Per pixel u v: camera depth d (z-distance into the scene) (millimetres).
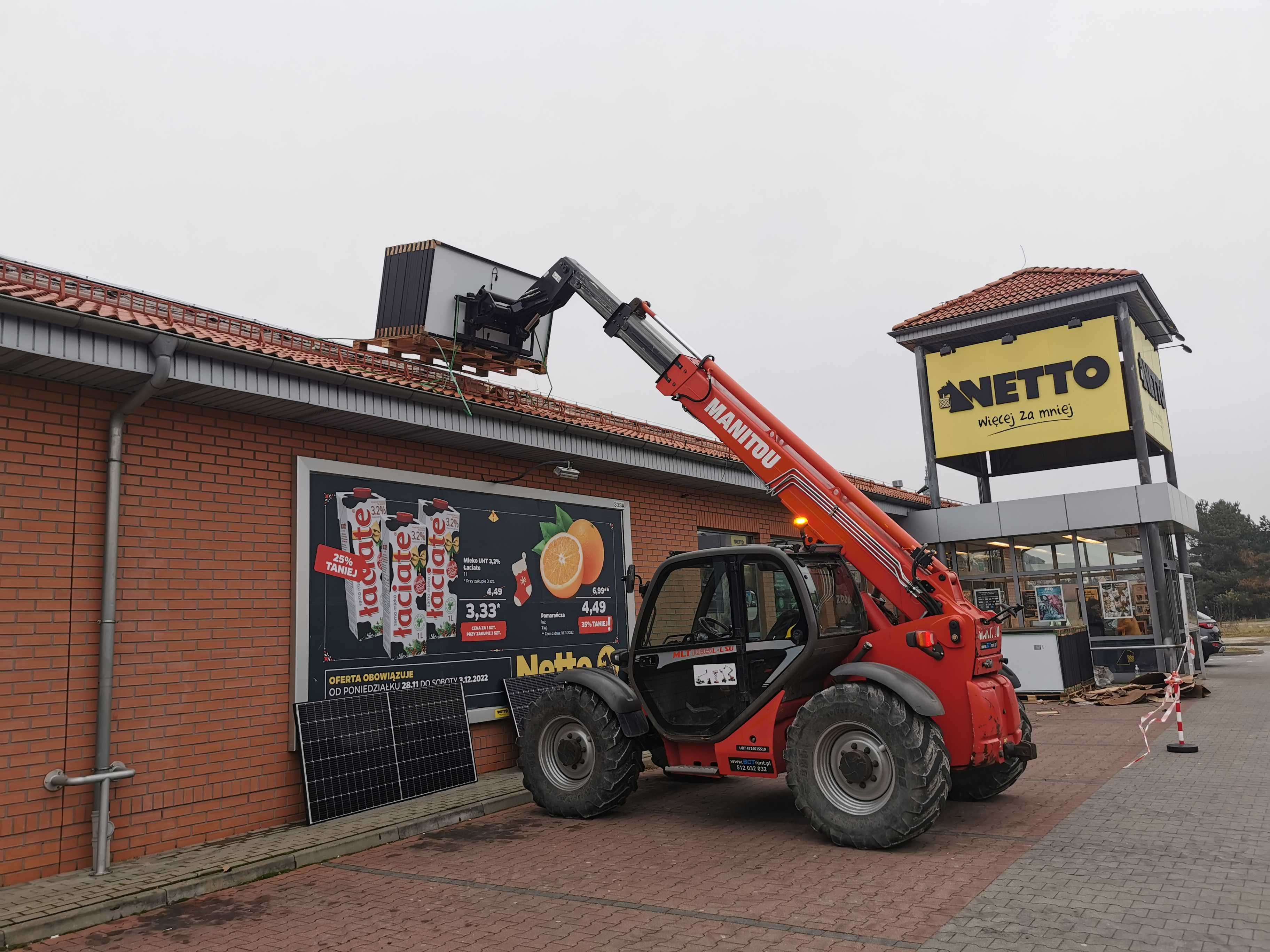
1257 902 4137
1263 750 8156
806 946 3900
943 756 5469
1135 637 14703
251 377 6195
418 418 7402
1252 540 67438
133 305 6574
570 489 9828
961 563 16422
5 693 5246
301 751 6598
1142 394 15391
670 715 6879
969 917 4121
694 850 5738
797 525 6906
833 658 6305
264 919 4715
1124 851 5086
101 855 5387
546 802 6992
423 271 8766
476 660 8367
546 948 4078
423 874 5453
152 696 5957
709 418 7320
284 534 6969
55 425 5695
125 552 5941
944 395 16781
